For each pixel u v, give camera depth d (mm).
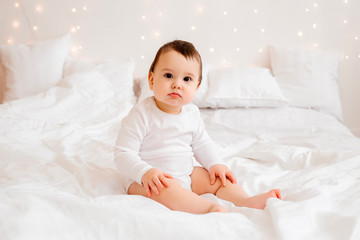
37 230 613
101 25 2668
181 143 1048
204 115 2180
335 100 2438
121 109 1970
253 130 1906
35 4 2650
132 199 840
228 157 1397
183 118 1050
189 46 1020
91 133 1671
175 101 974
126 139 1008
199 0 2613
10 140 1406
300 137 1746
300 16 2588
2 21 2674
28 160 1185
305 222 676
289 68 2504
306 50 2547
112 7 2645
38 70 2434
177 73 972
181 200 859
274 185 1060
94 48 2695
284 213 702
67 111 1895
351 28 2570
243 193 962
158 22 2650
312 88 2424
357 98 2658
